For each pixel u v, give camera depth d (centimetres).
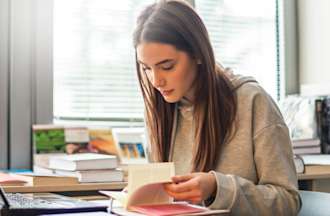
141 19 141
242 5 282
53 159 189
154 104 155
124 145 227
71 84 246
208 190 120
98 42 251
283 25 282
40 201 126
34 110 233
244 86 147
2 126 227
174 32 134
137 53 140
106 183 173
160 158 155
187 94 149
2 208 109
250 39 283
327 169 194
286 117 255
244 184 126
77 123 248
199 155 142
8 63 228
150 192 117
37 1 232
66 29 244
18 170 224
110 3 252
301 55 280
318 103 244
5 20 227
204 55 140
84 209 116
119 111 256
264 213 126
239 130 142
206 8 274
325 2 261
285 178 135
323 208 145
